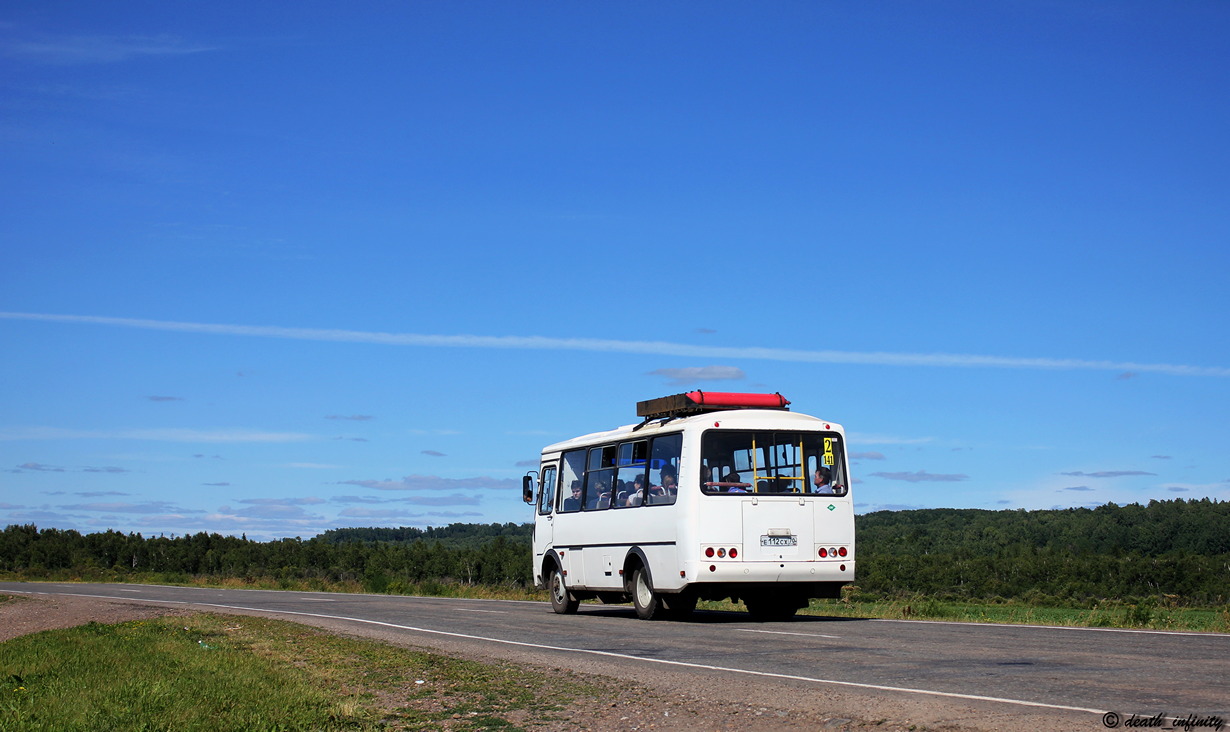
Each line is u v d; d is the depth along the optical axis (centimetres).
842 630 1708
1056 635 1512
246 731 888
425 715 977
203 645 1636
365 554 9106
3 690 1121
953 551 9825
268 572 9012
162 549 9419
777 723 861
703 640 1558
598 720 923
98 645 1638
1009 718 816
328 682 1191
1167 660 1146
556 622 2005
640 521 2044
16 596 3572
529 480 2552
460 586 4331
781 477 1936
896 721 830
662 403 2059
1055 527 11694
